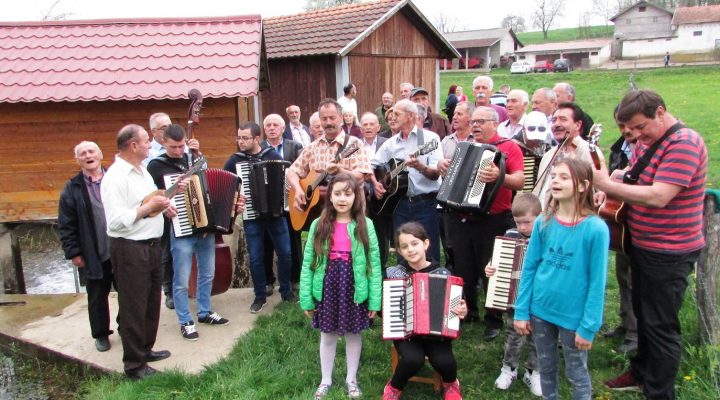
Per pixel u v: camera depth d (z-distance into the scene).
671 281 3.54
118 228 4.27
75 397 4.72
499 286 3.95
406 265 4.15
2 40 8.85
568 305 3.33
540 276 3.45
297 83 12.95
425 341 3.93
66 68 8.41
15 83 8.12
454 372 3.89
